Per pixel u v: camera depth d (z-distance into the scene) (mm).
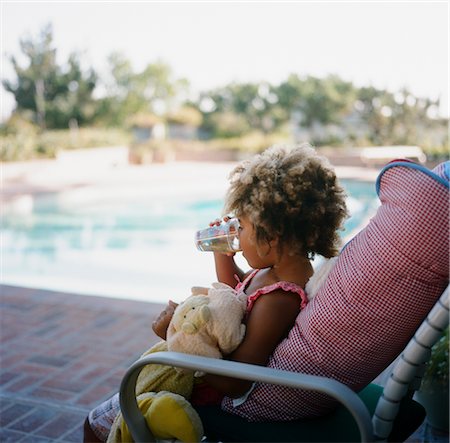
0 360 3377
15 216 11828
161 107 27875
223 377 1379
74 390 2965
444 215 1203
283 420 1419
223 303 1393
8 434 2523
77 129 24875
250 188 1406
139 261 8367
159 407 1381
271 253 1421
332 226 1430
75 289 6828
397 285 1244
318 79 24656
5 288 4953
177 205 12727
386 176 1303
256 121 26562
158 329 1518
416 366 1195
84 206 12617
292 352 1346
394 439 1372
